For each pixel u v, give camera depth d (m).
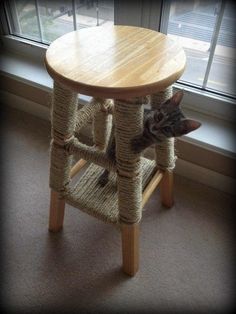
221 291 0.82
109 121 0.92
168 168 0.88
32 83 1.26
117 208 0.79
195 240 0.94
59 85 0.66
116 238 0.94
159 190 1.08
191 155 1.05
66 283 0.83
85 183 0.87
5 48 1.42
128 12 0.98
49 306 0.79
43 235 0.94
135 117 0.60
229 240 0.94
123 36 0.73
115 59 0.64
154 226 0.97
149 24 0.98
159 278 0.85
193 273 0.86
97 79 0.57
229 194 1.07
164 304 0.80
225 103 1.01
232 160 0.97
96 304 0.79
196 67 1.03
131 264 0.82
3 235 0.94
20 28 1.36
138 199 0.72
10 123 1.35
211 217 1.00
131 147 0.63
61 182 0.81
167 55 0.66
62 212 0.92
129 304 0.80
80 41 0.70
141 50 0.67
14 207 1.02
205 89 1.05
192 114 1.08
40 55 1.33
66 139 0.75
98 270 0.86
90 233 0.95
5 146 1.24
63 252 0.90
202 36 0.95
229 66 0.97
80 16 1.17
